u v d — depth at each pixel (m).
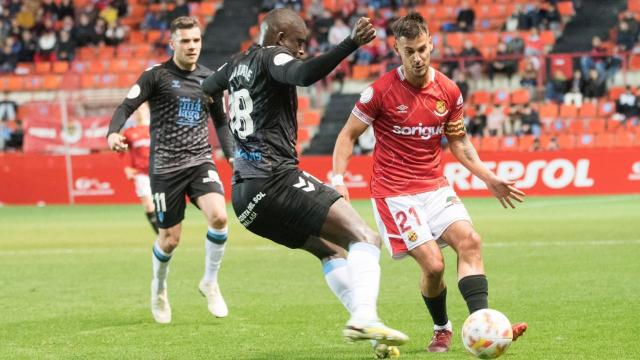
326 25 51.59
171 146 14.48
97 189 43.53
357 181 41.62
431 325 13.68
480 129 45.12
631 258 20.64
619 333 12.59
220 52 53.91
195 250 25.14
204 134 14.70
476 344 9.98
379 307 15.34
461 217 11.19
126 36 55.84
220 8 55.94
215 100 14.59
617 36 48.81
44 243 27.73
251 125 10.80
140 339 13.11
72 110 44.81
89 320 14.80
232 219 34.69
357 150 44.22
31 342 13.04
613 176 39.22
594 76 46.03
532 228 27.98
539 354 11.34
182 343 12.75
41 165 43.88
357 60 49.81
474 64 47.69
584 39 50.88
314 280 18.89
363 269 10.23
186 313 15.36
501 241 24.86
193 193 14.47
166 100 14.48
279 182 10.71
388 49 50.19
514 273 18.81
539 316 14.02
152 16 55.84
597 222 29.11
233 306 15.89
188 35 14.45
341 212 10.62
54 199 43.84
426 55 10.88
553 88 46.47
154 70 14.52
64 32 54.88
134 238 28.64
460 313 14.64
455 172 40.59
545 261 20.58
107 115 44.94
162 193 14.39
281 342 12.67
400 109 11.27
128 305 16.30
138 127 24.28
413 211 11.34
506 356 11.25
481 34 51.22
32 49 54.72
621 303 14.96
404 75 11.29
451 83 11.44
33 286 18.89
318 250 11.00
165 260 14.30
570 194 39.66
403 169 11.48
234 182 11.14
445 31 51.59
